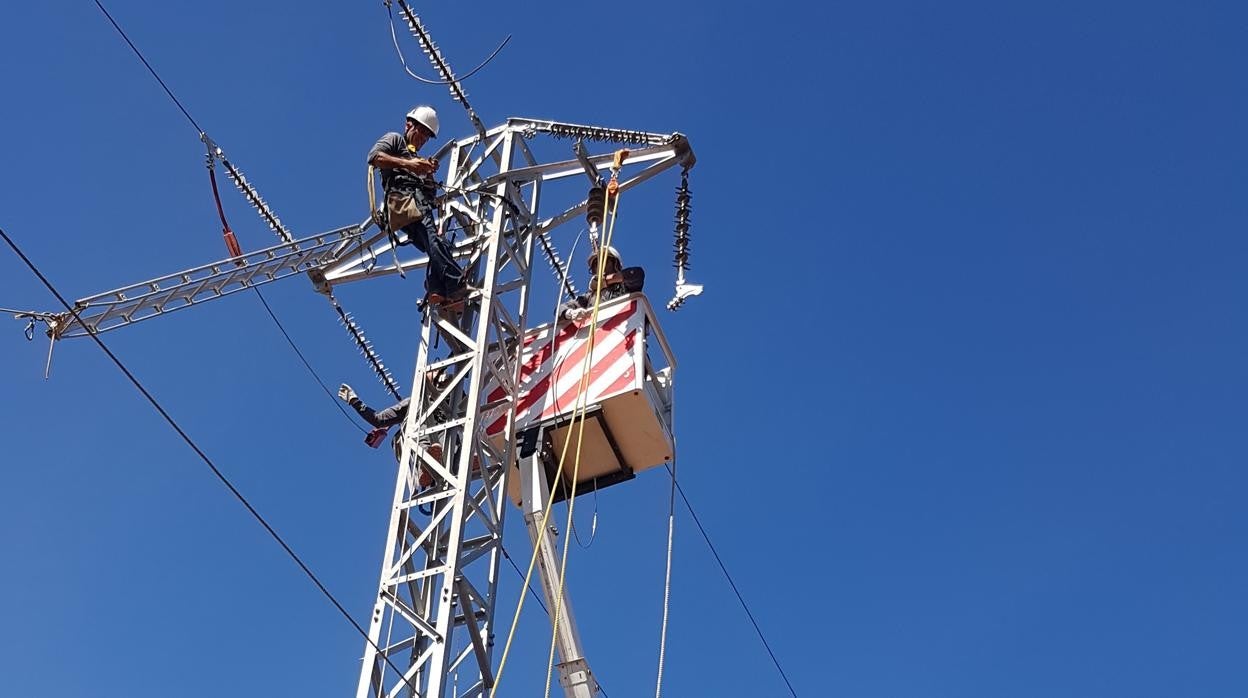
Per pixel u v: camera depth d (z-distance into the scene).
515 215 13.35
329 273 14.00
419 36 13.84
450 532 10.95
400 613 10.73
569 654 11.84
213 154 14.37
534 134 13.80
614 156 13.78
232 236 13.91
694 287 13.89
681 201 13.94
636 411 13.20
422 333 12.60
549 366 13.54
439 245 12.45
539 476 12.80
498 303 12.65
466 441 11.38
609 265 14.31
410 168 12.50
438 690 10.15
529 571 11.34
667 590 13.05
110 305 12.56
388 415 13.34
